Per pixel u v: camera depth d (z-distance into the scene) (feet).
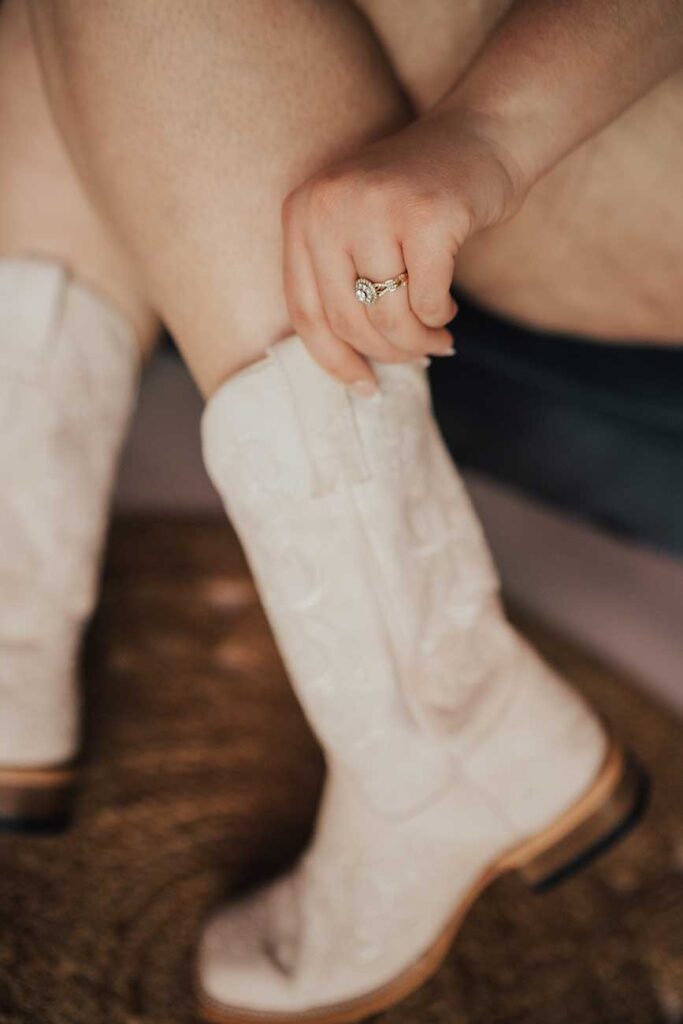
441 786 2.15
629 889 2.86
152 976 2.47
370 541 1.92
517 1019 2.56
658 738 3.22
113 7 1.80
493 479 3.64
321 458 1.88
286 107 1.83
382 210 1.63
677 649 3.67
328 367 1.82
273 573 1.98
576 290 2.32
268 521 1.94
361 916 2.31
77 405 2.36
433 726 2.09
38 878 2.56
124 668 3.08
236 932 2.44
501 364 3.07
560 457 3.40
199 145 1.82
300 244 1.73
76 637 2.53
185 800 2.81
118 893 2.59
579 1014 2.60
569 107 1.76
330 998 2.37
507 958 2.66
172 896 2.63
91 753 2.85
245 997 2.36
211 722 3.01
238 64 1.81
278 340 1.88
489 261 2.30
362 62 1.90
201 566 3.48
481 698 2.17
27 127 2.27
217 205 1.84
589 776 2.29
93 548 2.47
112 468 2.49
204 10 1.80
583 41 1.73
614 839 2.33
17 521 2.36
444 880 2.31
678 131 2.02
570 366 2.94
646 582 3.94
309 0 1.87
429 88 2.07
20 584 2.39
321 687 2.05
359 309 1.72
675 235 2.14
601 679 3.39
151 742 2.92
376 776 2.12
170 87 1.81
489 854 2.31
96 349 2.36
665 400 2.90
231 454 1.91
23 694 2.42
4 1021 2.28
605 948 2.73
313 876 2.38
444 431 3.55
